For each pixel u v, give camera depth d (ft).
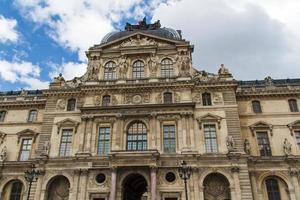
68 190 168.25
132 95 188.65
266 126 185.78
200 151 168.96
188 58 199.82
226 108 180.55
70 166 169.89
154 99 185.68
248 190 155.02
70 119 185.98
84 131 179.11
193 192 156.04
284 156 171.32
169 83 186.70
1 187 180.45
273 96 196.24
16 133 202.28
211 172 161.68
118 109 182.70
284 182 168.76
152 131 174.50
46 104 194.29
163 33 217.77
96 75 199.72
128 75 198.80
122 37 210.18
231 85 185.88
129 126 181.47
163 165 163.53
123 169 163.43
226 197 159.43
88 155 170.09
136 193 201.67
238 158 163.22
